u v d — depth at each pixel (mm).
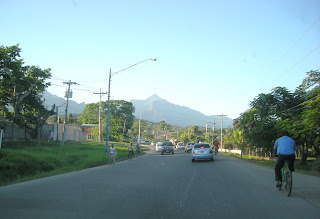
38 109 31359
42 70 30266
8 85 27203
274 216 5996
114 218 5801
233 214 6145
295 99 24188
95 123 85812
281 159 8367
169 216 5977
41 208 6617
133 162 22281
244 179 11727
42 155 18328
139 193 8516
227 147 61688
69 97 35469
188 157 29438
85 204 7031
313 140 21031
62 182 10969
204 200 7539
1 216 5934
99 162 20453
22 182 11273
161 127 136875
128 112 82938
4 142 25125
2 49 26094
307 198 7809
